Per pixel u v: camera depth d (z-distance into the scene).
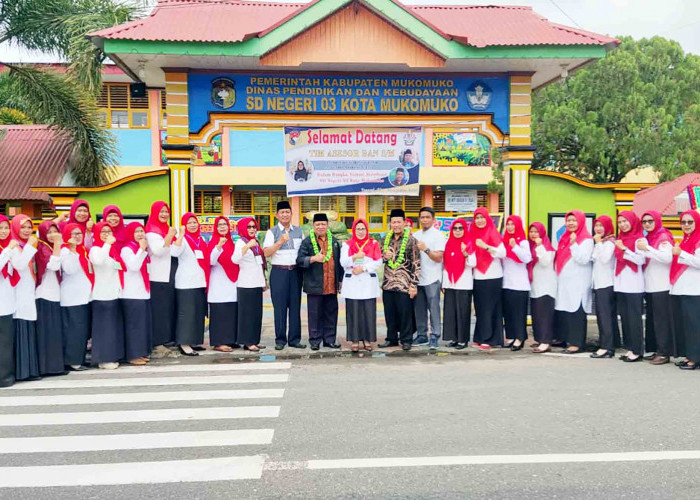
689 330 7.43
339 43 9.95
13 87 13.97
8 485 4.21
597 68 17.28
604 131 16.42
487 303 8.64
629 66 16.97
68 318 7.50
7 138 17.09
